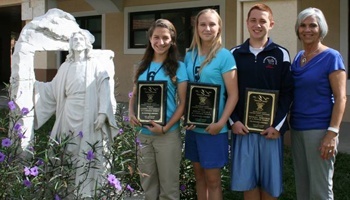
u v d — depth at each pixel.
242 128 3.47
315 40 3.37
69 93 3.65
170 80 3.54
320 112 3.34
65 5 15.32
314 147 3.36
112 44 14.17
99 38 14.68
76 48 3.60
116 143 4.10
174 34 3.58
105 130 3.70
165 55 3.61
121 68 13.99
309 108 3.37
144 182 3.78
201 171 3.77
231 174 3.62
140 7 13.44
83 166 3.49
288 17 6.58
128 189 3.35
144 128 3.65
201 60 3.55
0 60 23.84
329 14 9.76
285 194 4.78
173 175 3.67
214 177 3.62
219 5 11.79
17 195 2.98
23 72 3.63
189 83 3.49
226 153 3.61
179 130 3.71
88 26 14.94
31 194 3.07
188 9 12.54
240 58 3.50
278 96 3.39
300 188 3.60
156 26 3.54
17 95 3.61
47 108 3.76
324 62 3.31
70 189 3.56
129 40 13.82
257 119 3.44
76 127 3.61
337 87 3.26
